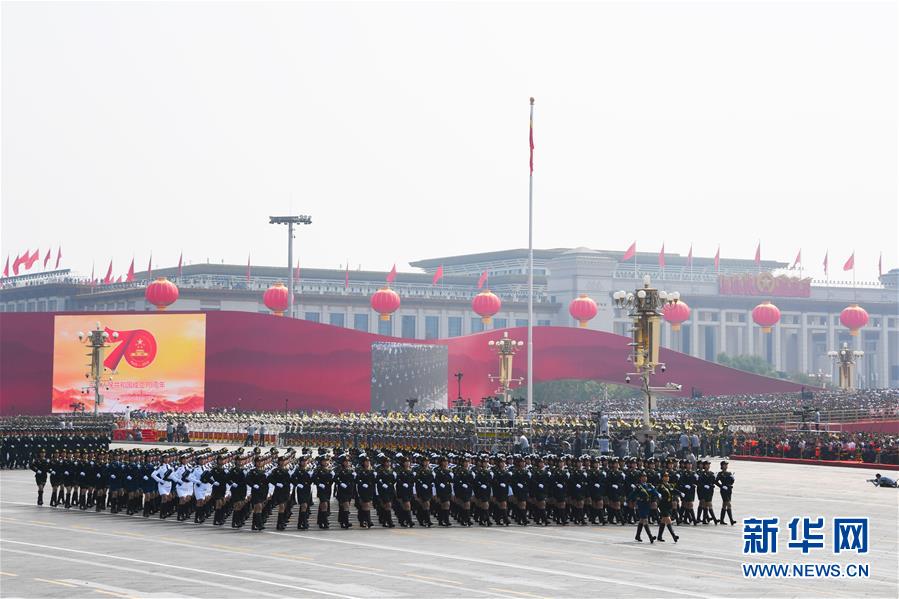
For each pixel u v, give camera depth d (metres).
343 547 40.84
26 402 140.38
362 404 146.25
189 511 50.41
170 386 139.12
